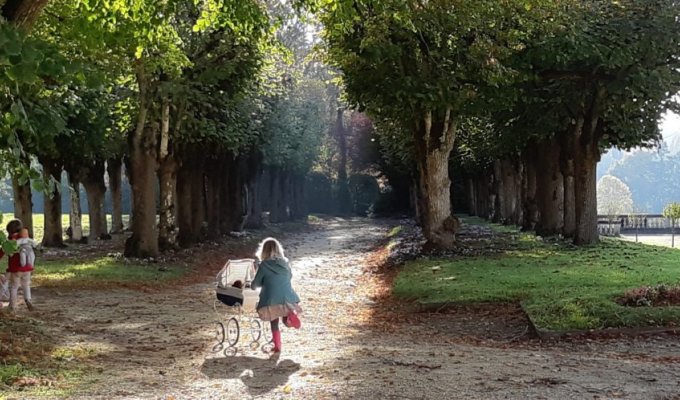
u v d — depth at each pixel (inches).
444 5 915.4
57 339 494.0
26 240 609.0
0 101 313.3
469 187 2869.1
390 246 1443.2
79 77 328.2
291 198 3004.4
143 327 565.3
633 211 4308.6
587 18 1013.2
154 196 1138.7
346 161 3678.6
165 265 1069.1
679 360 417.7
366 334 552.4
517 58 1014.4
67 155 1274.6
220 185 1780.3
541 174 1392.7
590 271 774.5
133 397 324.8
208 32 1050.1
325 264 1257.4
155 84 1064.8
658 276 704.4
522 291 666.2
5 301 658.8
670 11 983.6
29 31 406.0
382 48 916.6
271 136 1955.0
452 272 848.3
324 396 326.0
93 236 1651.1
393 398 317.7
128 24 591.8
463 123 1422.2
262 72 1339.8
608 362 405.4
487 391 327.9
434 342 511.2
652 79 1002.7
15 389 333.4
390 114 1095.6
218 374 388.8
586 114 1129.4
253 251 1565.0
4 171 295.9
